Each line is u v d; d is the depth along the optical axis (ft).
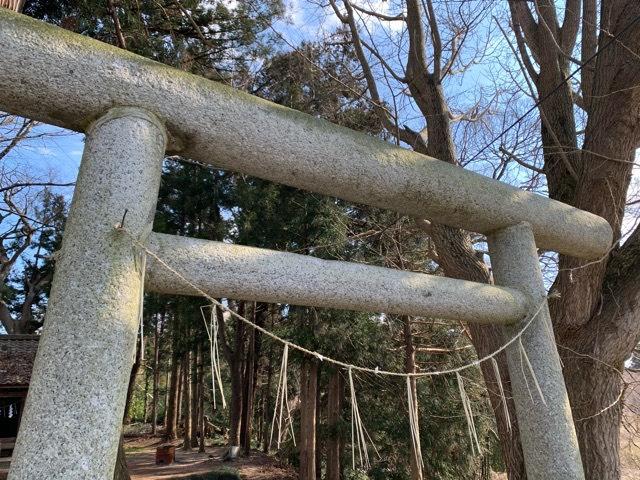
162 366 65.87
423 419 30.30
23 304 55.77
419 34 15.74
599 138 12.07
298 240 31.37
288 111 5.36
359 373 30.55
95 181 4.09
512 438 11.75
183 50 21.63
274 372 49.11
